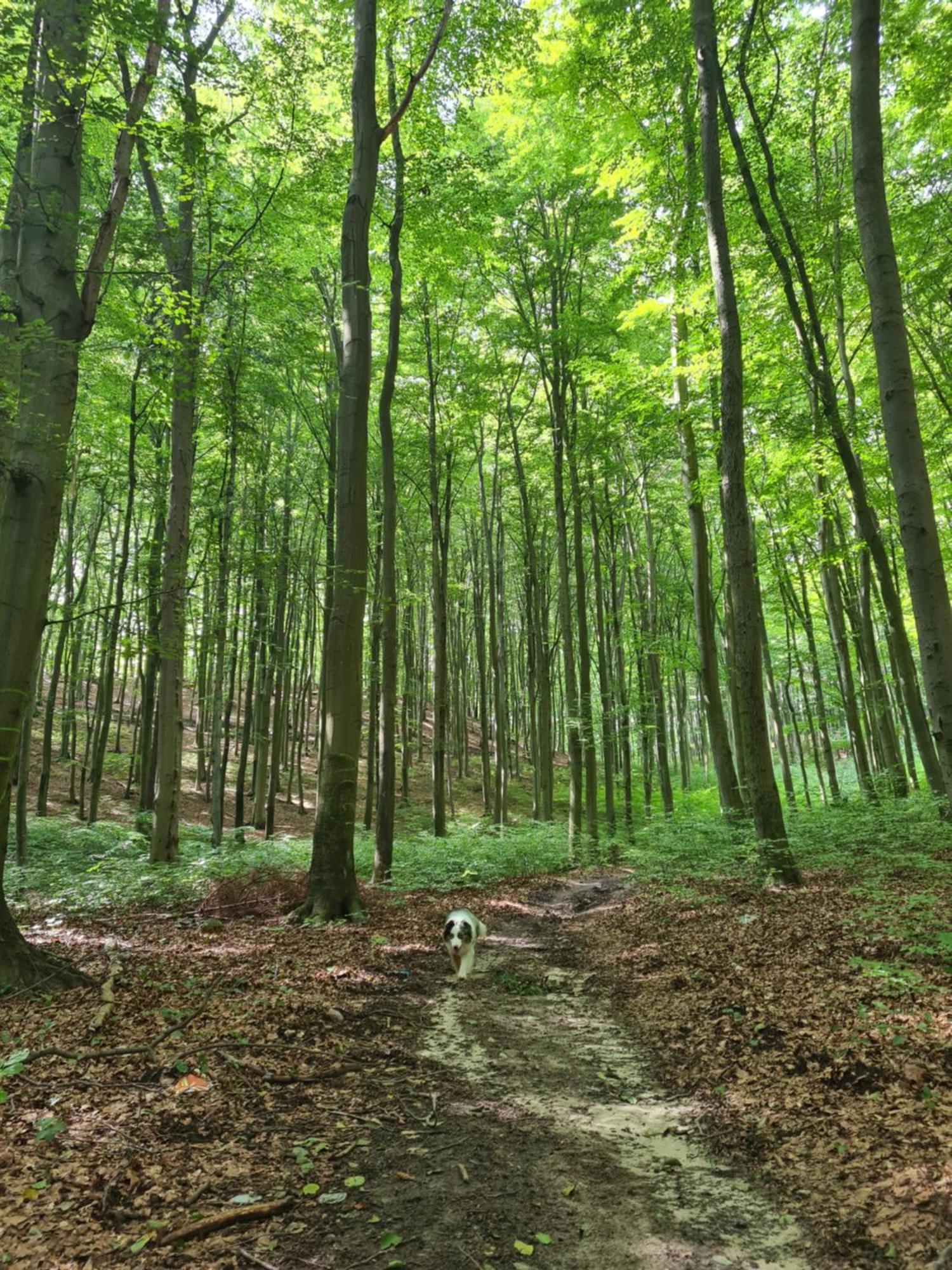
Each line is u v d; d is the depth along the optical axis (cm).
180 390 983
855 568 1903
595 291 1972
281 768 3219
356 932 919
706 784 3803
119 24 649
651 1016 617
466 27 1189
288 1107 437
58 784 2450
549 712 2345
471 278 1838
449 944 777
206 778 2742
